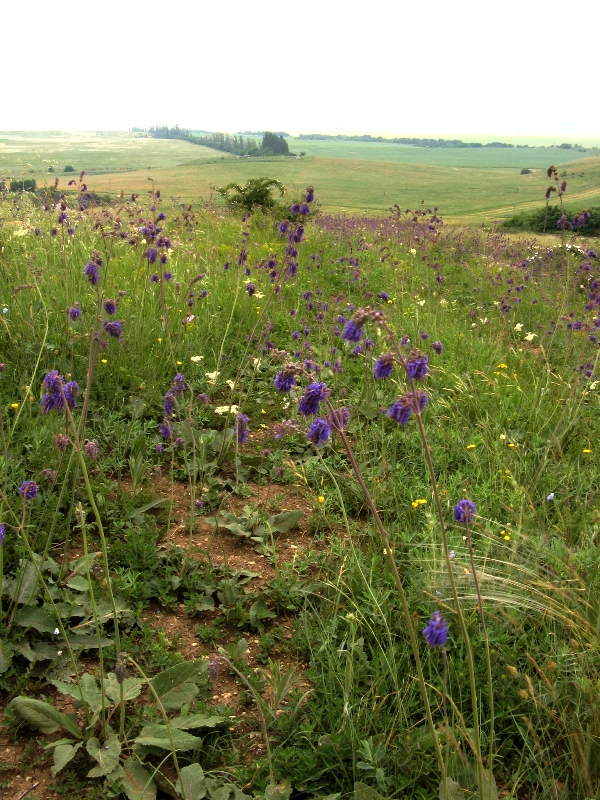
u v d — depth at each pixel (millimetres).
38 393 5055
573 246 14492
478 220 66812
